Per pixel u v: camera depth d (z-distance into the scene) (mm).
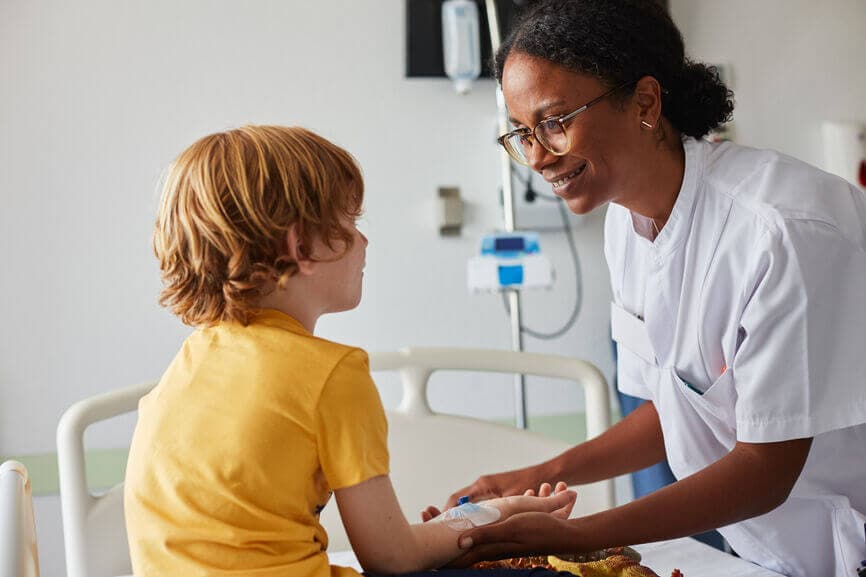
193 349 1037
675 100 1270
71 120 2643
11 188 2613
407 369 1827
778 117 3137
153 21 2680
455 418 1848
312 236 1037
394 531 1006
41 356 2639
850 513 1279
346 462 967
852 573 1275
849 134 3117
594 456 1512
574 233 2971
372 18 2818
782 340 1144
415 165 2865
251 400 961
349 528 1014
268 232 1005
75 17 2635
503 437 1854
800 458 1166
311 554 968
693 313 1303
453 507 1293
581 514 1780
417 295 2879
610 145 1217
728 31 3082
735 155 1302
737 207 1239
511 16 2861
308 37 2779
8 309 2619
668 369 1361
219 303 1033
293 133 1062
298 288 1053
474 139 2904
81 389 2662
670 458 1429
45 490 2604
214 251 1016
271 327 1015
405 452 1820
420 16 2807
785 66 3139
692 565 1402
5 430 2617
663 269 1327
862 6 3203
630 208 1341
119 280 2682
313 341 996
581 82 1188
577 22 1181
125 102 2672
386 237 2854
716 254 1251
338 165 1071
